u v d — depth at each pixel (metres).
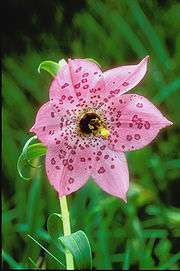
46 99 0.86
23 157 0.42
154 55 0.88
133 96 0.44
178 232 0.73
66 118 0.43
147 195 0.72
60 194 0.43
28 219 0.69
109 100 0.43
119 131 0.44
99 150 0.44
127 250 0.65
